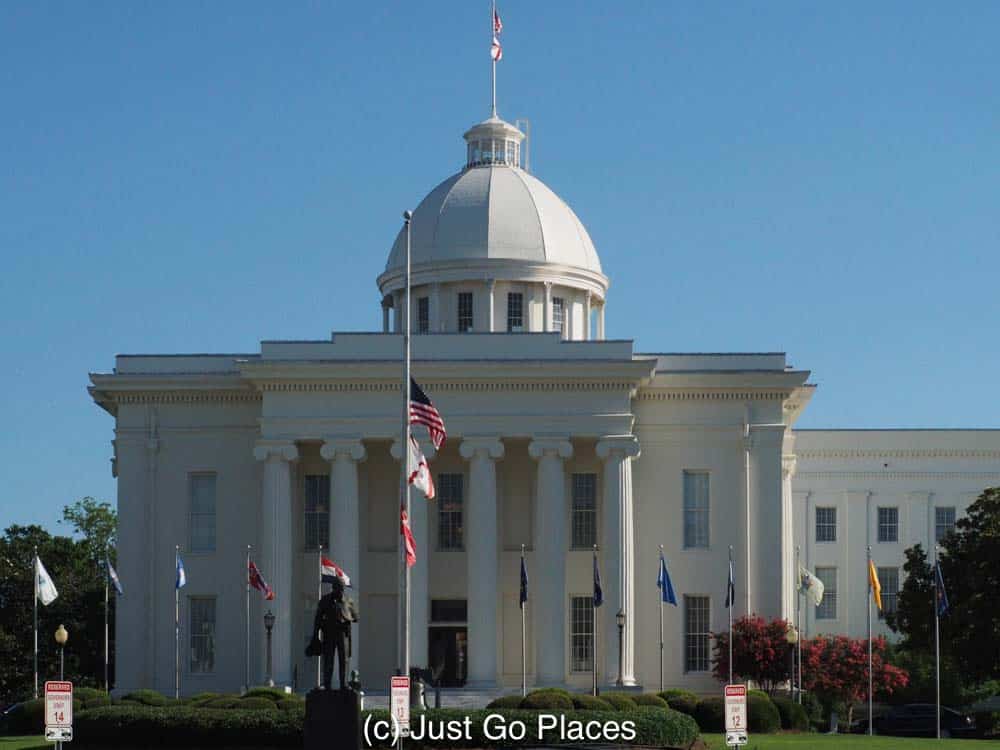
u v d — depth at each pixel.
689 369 93.50
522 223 102.44
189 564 92.94
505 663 91.94
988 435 118.31
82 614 110.69
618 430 89.75
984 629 81.56
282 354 90.81
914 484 118.31
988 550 82.12
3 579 110.06
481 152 108.38
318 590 92.06
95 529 142.12
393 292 104.75
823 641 89.81
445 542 92.69
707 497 92.44
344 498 89.56
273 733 60.62
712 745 64.88
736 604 91.69
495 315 101.44
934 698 101.44
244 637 92.44
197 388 93.38
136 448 93.75
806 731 76.81
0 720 82.06
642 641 91.56
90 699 75.38
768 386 92.38
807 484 118.44
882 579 117.88
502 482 93.00
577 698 68.62
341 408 90.00
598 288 105.25
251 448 93.62
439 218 102.88
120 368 94.19
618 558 88.94
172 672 92.25
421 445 89.50
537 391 90.12
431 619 92.25
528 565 92.56
